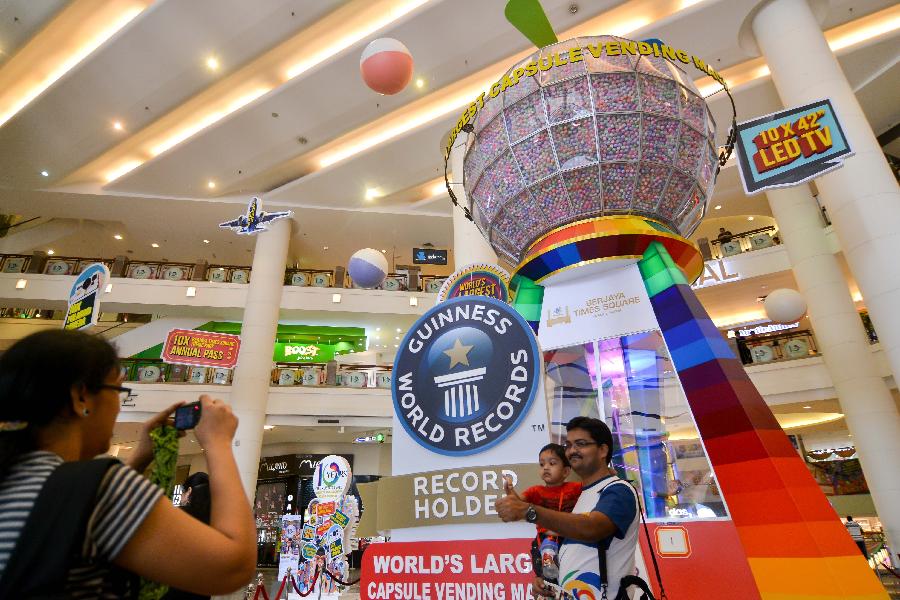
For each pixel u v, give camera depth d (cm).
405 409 213
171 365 1284
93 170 1337
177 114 1202
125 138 1183
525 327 201
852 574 165
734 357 223
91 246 1658
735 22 889
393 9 1008
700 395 217
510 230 282
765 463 191
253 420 1234
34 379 75
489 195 279
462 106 1187
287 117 1130
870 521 1423
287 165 1337
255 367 1285
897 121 1072
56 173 1277
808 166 435
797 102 782
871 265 640
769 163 450
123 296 1384
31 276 1370
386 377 1407
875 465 882
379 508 209
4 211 1422
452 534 190
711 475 213
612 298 253
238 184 1357
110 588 68
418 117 1224
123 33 969
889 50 927
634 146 241
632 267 253
